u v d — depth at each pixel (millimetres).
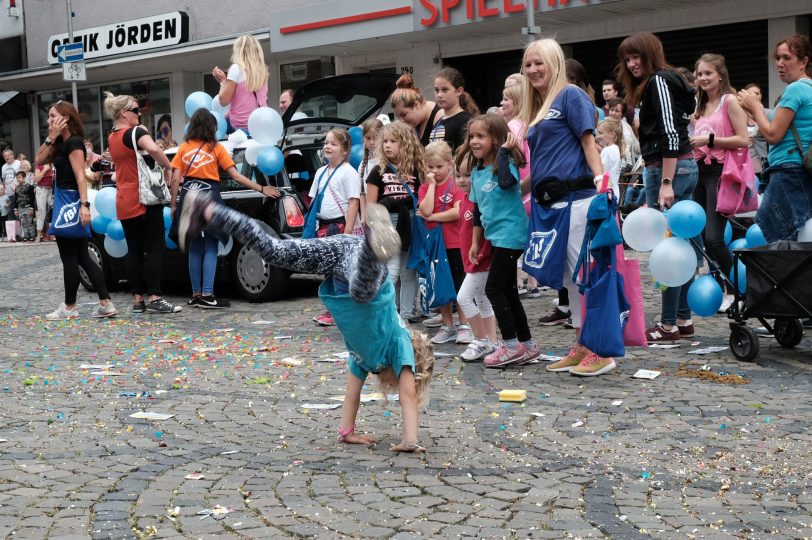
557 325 8508
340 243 4434
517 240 6629
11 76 25609
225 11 21453
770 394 5793
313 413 5594
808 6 14414
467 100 8617
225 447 4918
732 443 4828
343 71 20422
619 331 6258
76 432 5238
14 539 3699
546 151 6445
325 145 8930
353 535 3713
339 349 7668
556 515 3885
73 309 9812
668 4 15047
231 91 11461
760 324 8078
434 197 7566
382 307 4586
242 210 10430
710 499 4043
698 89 7977
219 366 7039
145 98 25109
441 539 3654
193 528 3797
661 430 5094
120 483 4348
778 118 7203
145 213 9875
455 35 17469
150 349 7812
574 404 5695
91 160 16281
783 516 3842
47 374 6859
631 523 3793
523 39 17359
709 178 7992
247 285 10508
